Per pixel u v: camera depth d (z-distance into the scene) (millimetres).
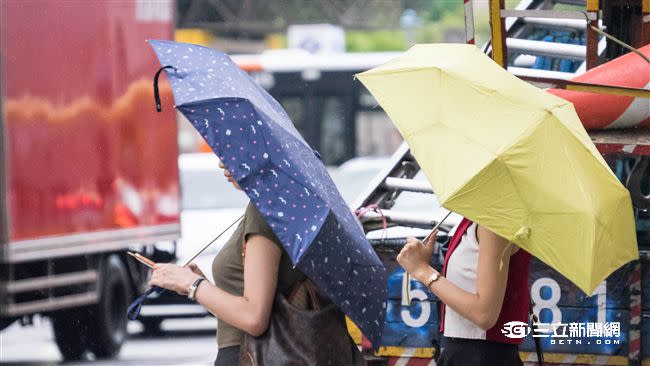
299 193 10555
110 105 30000
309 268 10477
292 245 10391
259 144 10531
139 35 31328
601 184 10812
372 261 11320
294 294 10906
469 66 11531
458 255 11711
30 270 27750
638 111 14719
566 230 10602
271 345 10695
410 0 89375
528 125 10852
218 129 10523
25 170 26844
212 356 31094
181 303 33281
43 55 27641
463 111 11133
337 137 71250
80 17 28891
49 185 27578
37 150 27297
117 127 30219
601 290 14953
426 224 16672
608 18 17250
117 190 30109
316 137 71062
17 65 26812
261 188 10492
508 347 11766
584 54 19125
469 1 16172
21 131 26812
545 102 11125
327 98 71188
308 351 10688
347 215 11320
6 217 26250
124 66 30641
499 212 10641
